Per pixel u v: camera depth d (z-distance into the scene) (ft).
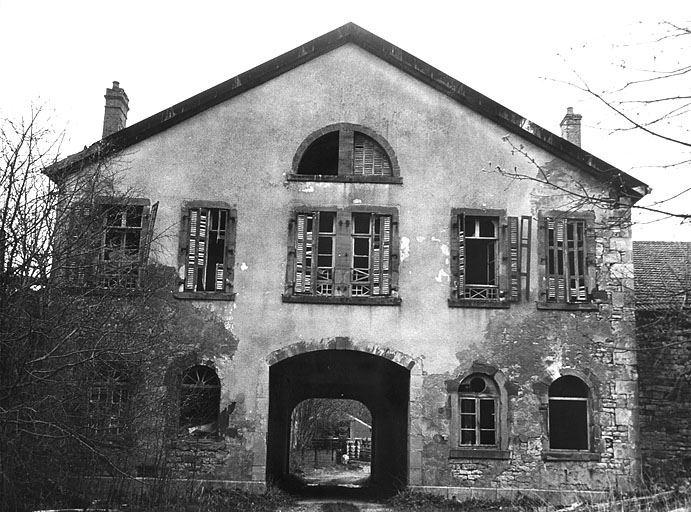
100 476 51.11
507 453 60.49
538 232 63.82
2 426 42.57
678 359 63.67
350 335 62.39
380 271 63.21
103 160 55.77
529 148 65.21
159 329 56.75
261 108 65.67
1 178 44.11
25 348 43.39
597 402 61.57
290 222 63.77
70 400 47.24
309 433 142.92
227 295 62.44
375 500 68.23
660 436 63.16
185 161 64.64
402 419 72.38
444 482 60.34
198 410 63.46
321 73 66.28
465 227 66.08
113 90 73.20
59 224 46.60
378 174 65.46
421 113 65.72
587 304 62.75
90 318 47.50
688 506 43.62
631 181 63.46
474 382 63.00
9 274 43.37
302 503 62.90
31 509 46.03
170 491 55.42
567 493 59.77
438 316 62.69
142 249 58.80
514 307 62.90
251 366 61.77
